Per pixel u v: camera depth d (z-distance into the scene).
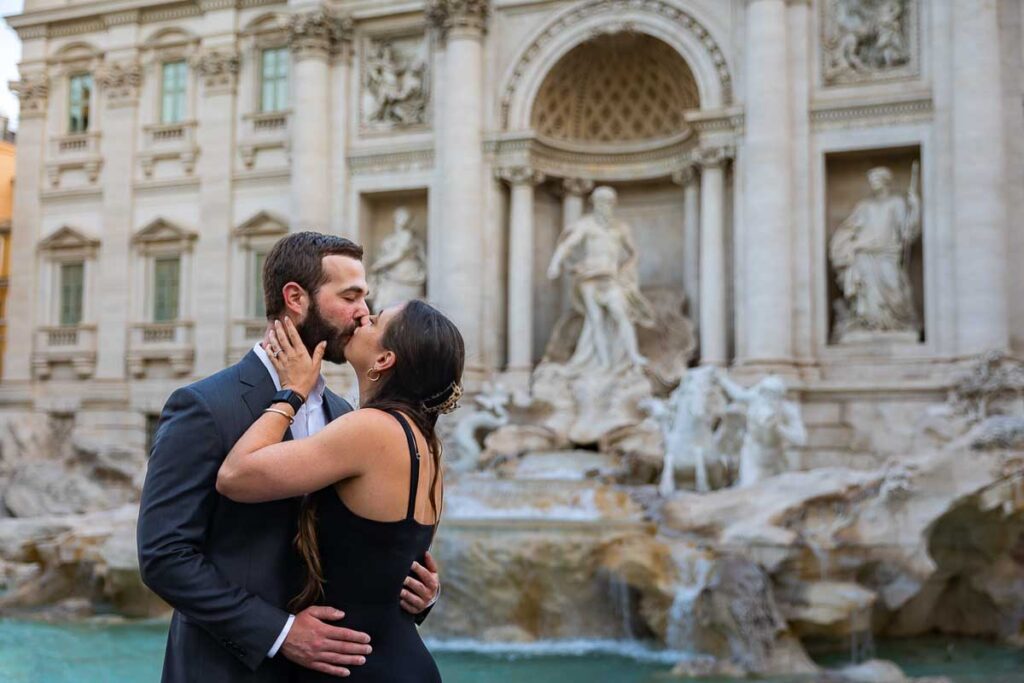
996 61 25.80
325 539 4.52
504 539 18.25
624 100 31.67
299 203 32.50
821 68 27.69
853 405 26.22
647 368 28.03
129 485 31.61
